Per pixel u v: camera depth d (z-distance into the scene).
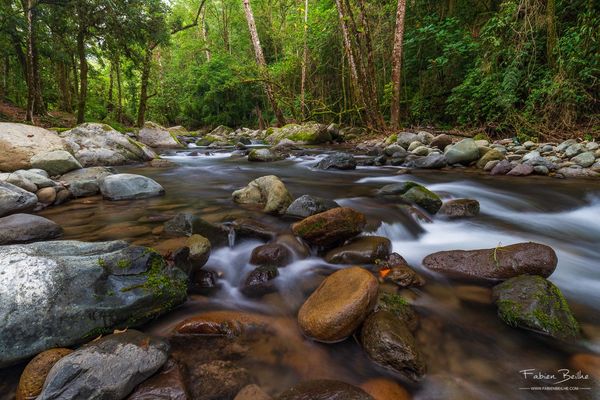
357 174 6.52
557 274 2.64
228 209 3.96
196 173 6.79
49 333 1.64
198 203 4.30
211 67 22.73
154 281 2.05
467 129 9.57
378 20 12.79
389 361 1.65
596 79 6.50
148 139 13.22
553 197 4.68
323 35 14.66
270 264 2.70
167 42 14.93
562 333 1.84
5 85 15.88
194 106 24.34
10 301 1.60
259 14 21.86
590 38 6.61
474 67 9.63
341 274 2.14
